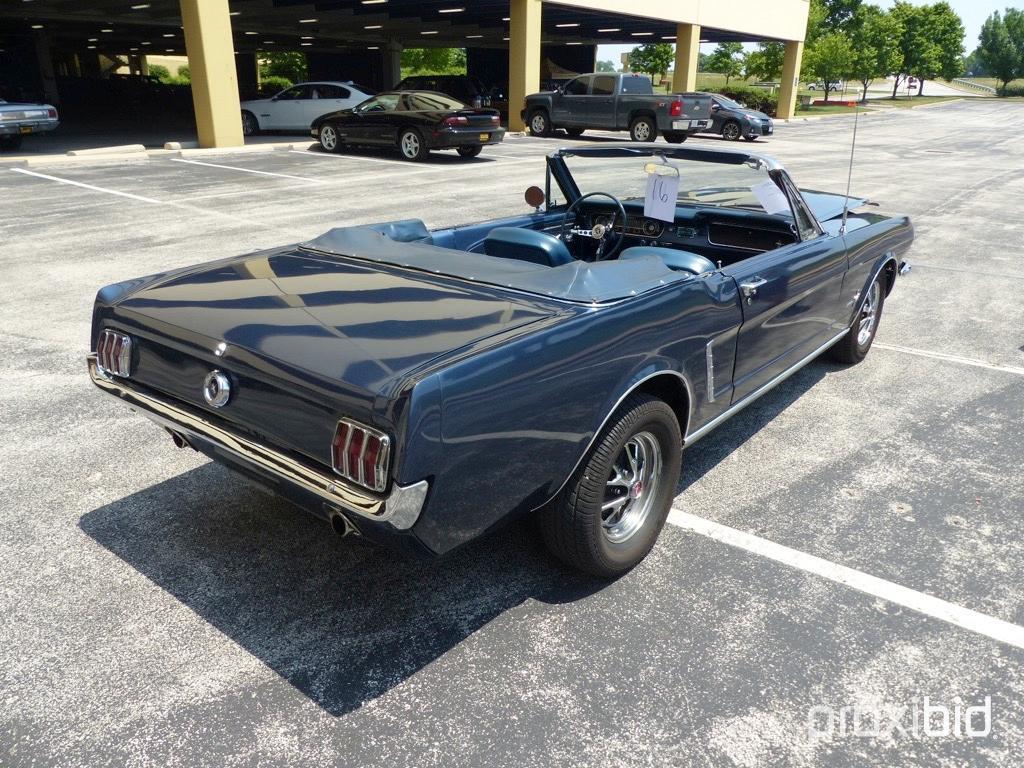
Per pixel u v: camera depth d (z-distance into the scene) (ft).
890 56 200.95
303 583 9.26
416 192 37.78
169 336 8.16
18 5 81.82
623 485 9.19
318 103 64.44
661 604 9.00
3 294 20.48
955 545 10.28
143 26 112.27
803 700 7.61
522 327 7.59
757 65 159.63
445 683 7.75
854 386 15.83
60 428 13.12
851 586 9.38
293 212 32.04
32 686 7.58
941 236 31.09
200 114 54.65
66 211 31.96
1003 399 15.26
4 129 49.21
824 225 13.87
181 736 7.06
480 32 115.14
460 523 7.11
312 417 6.95
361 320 7.75
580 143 68.23
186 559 9.66
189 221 30.01
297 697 7.54
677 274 9.41
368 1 80.18
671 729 7.23
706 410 10.27
